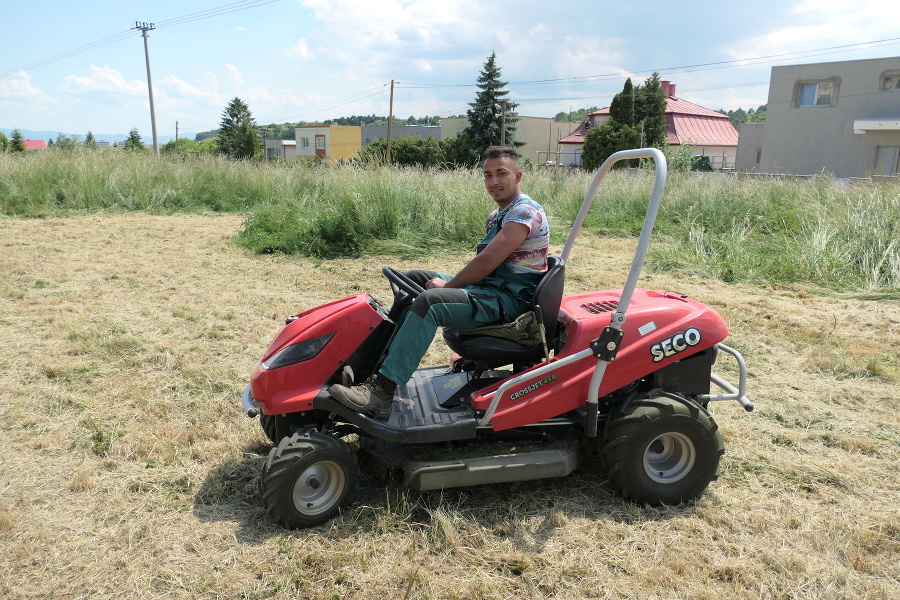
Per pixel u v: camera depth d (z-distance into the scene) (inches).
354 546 102.4
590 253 355.6
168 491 119.3
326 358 110.1
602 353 105.4
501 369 146.0
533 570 97.0
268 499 103.7
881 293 261.9
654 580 94.2
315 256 342.0
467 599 90.7
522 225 110.7
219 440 139.6
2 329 209.2
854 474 124.9
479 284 116.9
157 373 176.1
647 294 131.6
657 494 112.7
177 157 621.3
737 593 92.4
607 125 1416.1
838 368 180.1
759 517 110.7
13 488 119.6
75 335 202.5
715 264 307.9
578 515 111.3
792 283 286.4
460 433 109.7
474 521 108.7
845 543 103.0
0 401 156.6
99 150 590.2
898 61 976.3
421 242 369.1
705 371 120.1
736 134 1873.8
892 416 151.8
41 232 391.2
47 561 98.9
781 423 149.6
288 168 579.5
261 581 94.7
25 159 534.6
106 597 91.5
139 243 366.3
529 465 110.9
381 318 113.9
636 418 109.1
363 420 107.3
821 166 1077.1
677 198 453.4
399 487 119.3
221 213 511.8
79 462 129.7
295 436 106.5
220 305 242.5
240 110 2637.8
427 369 137.8
